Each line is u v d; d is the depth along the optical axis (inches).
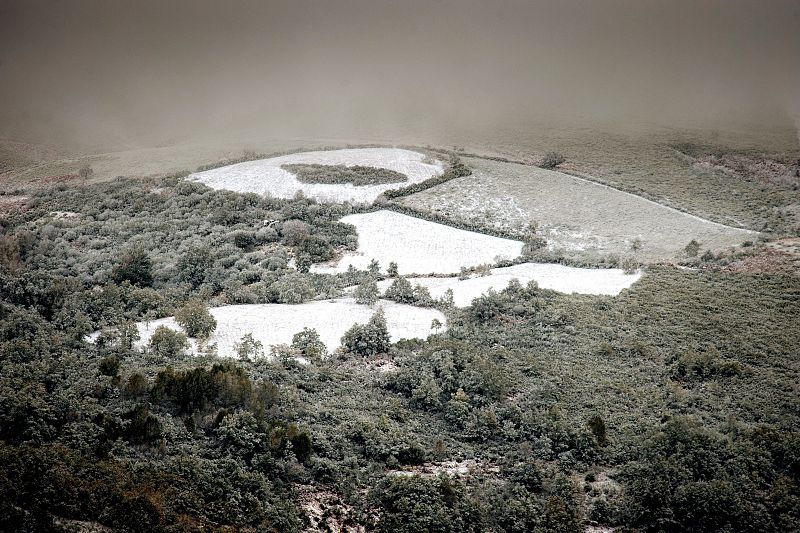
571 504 1723.7
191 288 3272.6
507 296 2972.4
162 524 1423.5
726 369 2338.8
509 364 2421.3
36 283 2940.5
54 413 1726.1
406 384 2272.4
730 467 1785.2
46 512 1366.9
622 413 2123.5
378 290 3147.1
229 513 1525.6
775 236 3843.5
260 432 1806.1
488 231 4010.8
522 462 1903.3
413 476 1745.8
